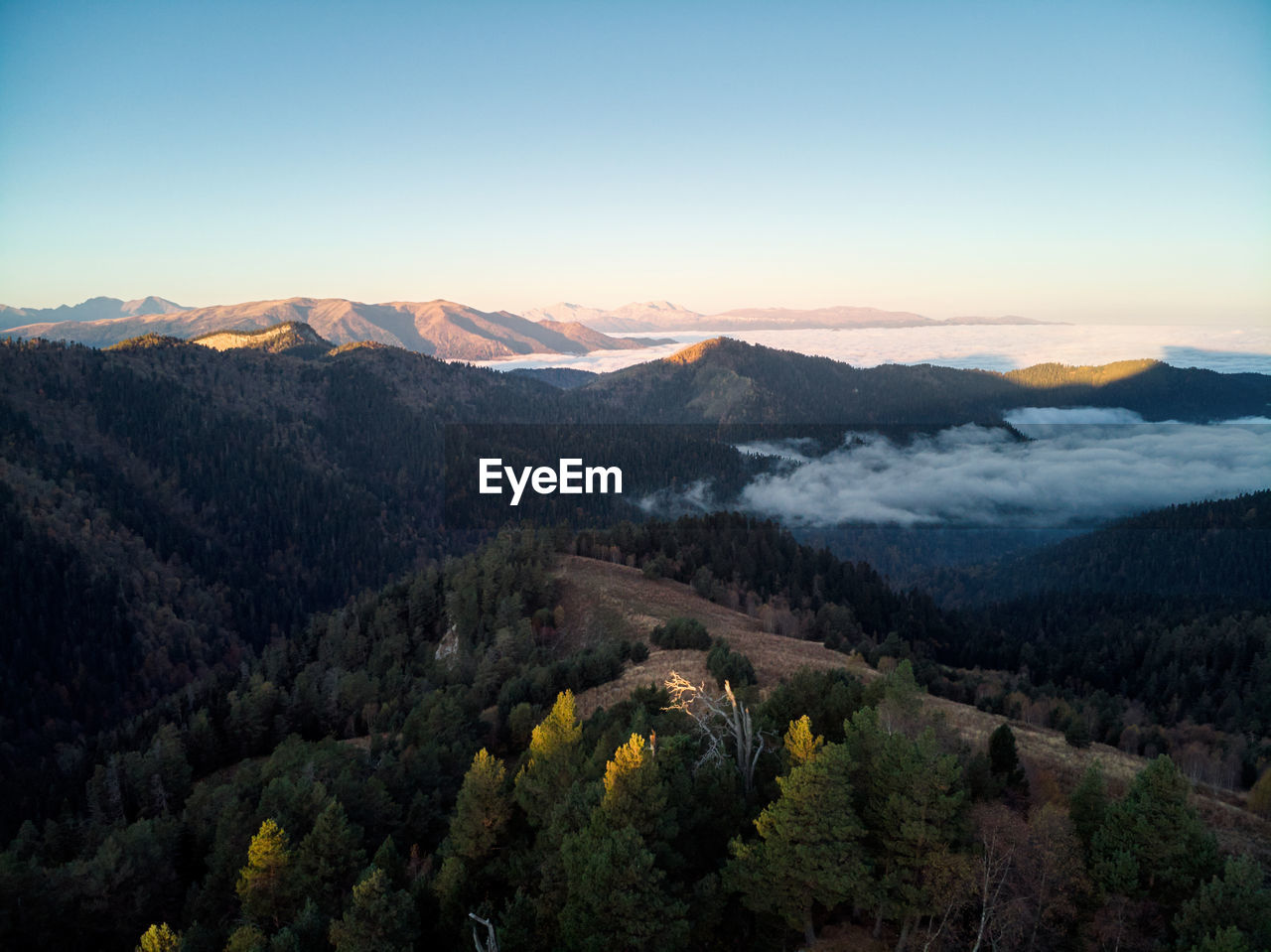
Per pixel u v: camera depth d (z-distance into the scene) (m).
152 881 51.06
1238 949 26.06
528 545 132.88
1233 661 138.50
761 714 45.72
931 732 34.56
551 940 34.16
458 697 75.50
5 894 46.44
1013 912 30.25
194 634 194.50
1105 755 56.84
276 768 63.03
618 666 78.62
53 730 151.50
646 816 34.09
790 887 32.19
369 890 33.81
